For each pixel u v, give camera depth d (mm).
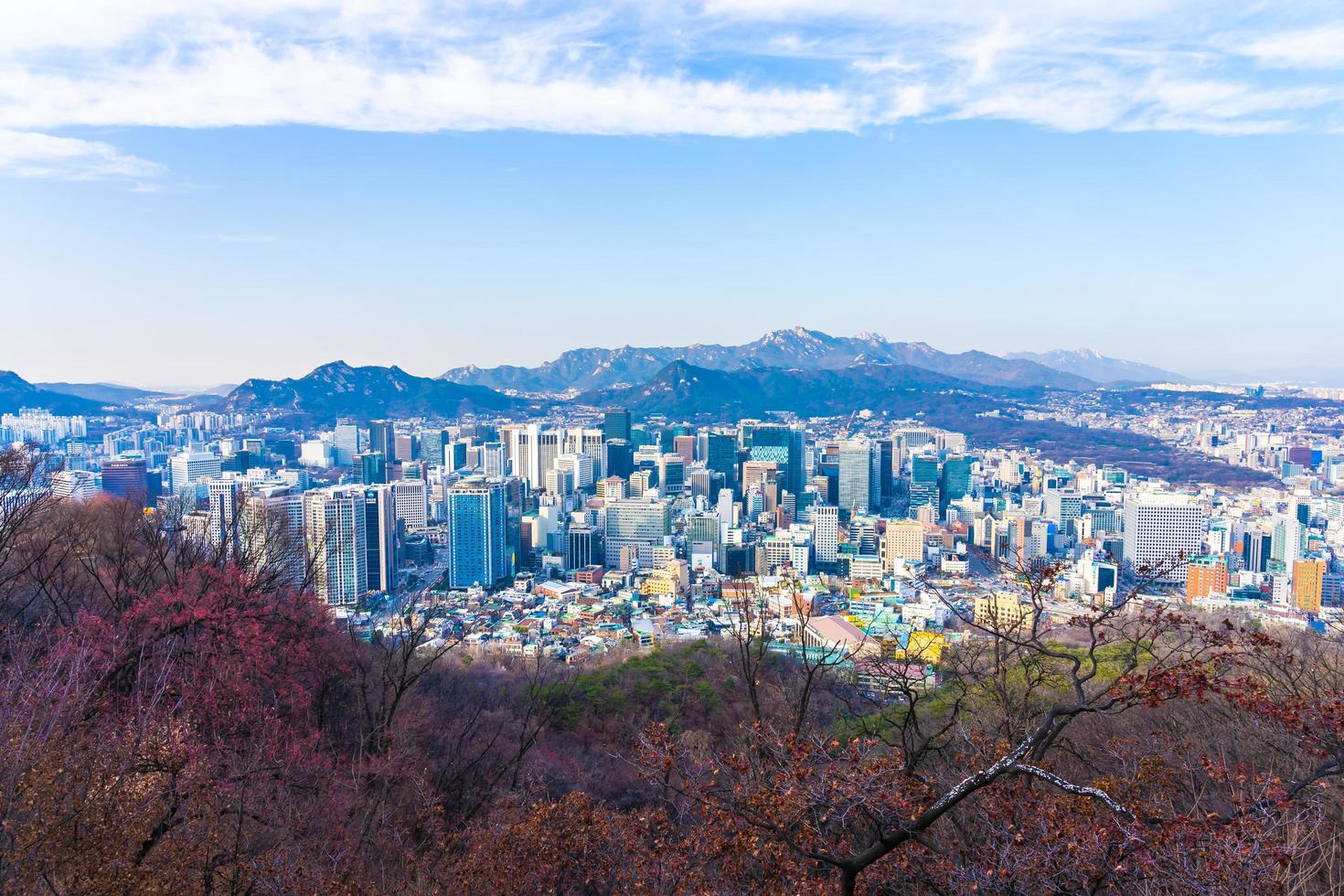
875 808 9930
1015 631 15141
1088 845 8836
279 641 24344
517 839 14023
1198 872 8141
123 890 11906
